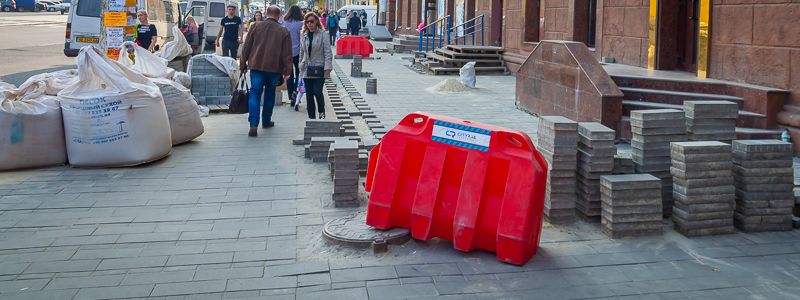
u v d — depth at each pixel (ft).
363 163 23.04
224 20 63.46
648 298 13.87
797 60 27.91
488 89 52.03
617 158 18.97
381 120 35.70
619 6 43.37
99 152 24.48
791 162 18.04
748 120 28.66
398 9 133.28
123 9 39.37
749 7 30.48
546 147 18.76
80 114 24.48
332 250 16.35
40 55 79.25
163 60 33.76
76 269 15.30
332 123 28.40
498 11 72.59
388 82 57.21
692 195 17.44
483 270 15.17
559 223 18.39
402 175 16.80
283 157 26.66
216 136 31.14
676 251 16.53
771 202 18.01
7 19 164.96
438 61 68.95
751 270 15.40
